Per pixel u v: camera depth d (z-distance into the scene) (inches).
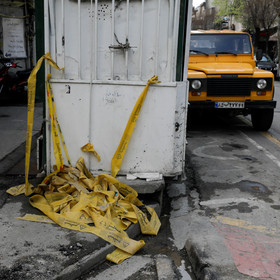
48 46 142.8
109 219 127.6
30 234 121.6
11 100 412.8
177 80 151.1
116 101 146.3
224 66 310.8
